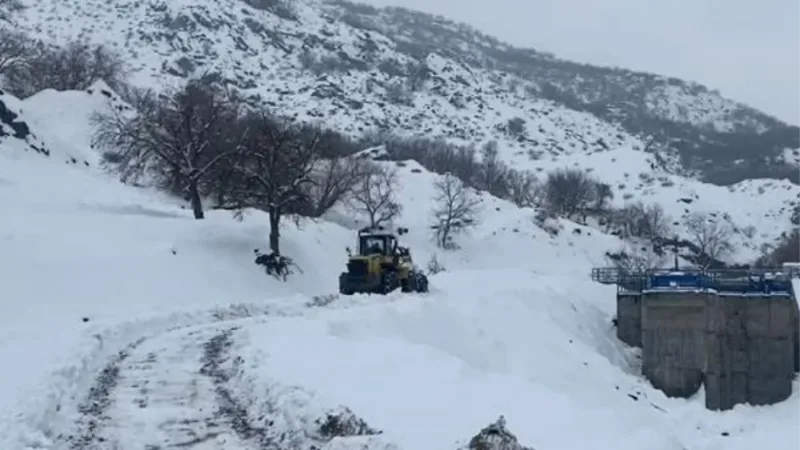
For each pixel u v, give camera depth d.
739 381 42.97
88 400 14.32
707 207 135.62
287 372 15.22
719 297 43.12
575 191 119.12
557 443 11.31
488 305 36.31
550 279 53.00
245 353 17.89
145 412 13.48
